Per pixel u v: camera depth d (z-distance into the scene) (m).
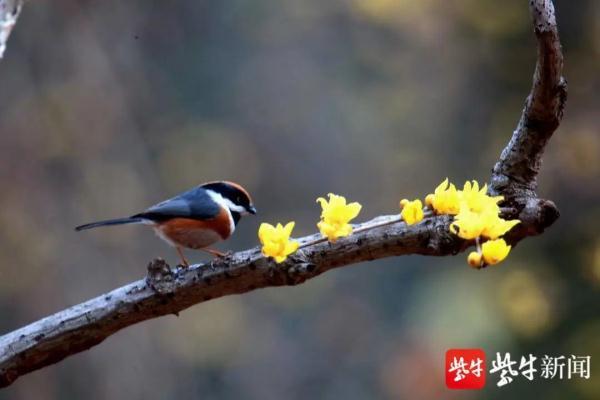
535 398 11.69
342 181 19.53
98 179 16.50
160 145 18.47
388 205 18.38
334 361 17.80
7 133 16.17
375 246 4.06
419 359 15.07
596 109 13.14
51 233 15.90
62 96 16.62
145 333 15.82
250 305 18.12
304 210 19.52
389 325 17.83
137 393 15.34
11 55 16.59
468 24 15.87
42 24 16.81
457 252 4.07
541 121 4.16
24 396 14.53
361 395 17.41
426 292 15.27
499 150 14.69
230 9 20.17
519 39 14.41
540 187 12.85
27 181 16.05
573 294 11.98
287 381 17.50
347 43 20.44
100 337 4.12
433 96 18.28
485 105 15.51
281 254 3.81
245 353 17.39
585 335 11.57
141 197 17.00
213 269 4.08
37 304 15.51
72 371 15.01
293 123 20.09
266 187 19.58
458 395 12.93
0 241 15.52
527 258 12.46
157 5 19.38
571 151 12.84
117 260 16.12
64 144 16.42
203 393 16.64
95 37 17.28
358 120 19.86
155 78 19.03
